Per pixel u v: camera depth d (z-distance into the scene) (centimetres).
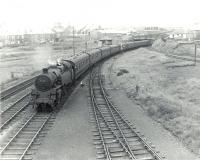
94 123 1909
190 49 6875
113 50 6688
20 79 3959
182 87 3130
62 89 2469
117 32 15175
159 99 2484
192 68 4478
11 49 9181
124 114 2122
